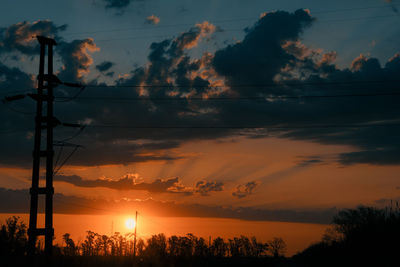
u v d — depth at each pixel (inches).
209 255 4682.6
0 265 1435.8
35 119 1274.6
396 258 1774.1
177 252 4379.9
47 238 1214.3
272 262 4202.8
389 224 2074.3
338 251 2354.8
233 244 5295.3
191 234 4611.2
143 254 4205.2
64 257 2007.9
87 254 3479.3
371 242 2050.9
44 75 1295.5
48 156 1254.3
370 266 1830.7
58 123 1311.5
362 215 2738.7
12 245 1656.0
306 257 3732.8
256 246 5418.3
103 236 4261.8
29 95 1266.0
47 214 1226.6
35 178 1245.1
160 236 4365.2
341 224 3034.0
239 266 3941.9
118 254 4124.0
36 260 1227.9
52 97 1299.2
